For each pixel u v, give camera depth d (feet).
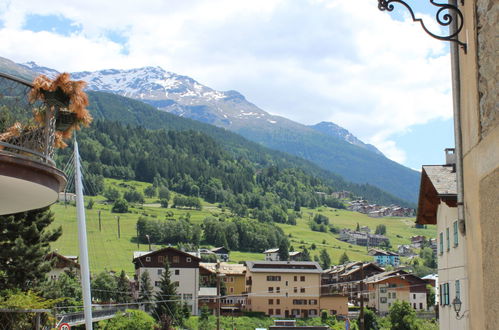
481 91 29.81
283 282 404.77
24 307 76.48
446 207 101.30
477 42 30.04
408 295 397.80
